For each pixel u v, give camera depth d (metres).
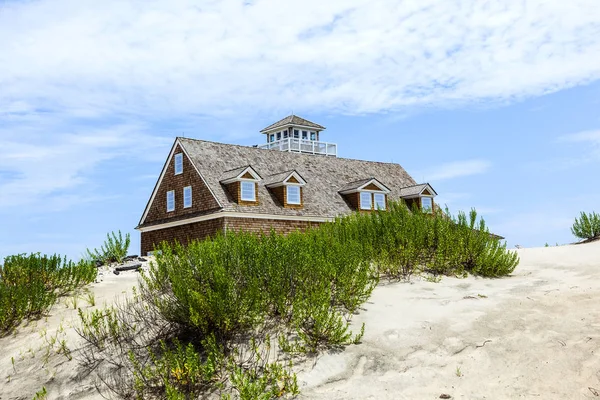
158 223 38.03
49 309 13.55
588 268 14.12
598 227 30.19
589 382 7.39
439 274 14.21
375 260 14.32
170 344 9.80
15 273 15.33
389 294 12.15
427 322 10.02
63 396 9.03
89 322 11.84
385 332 9.67
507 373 8.02
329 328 9.33
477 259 14.44
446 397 7.52
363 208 40.53
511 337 9.13
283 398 7.82
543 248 21.23
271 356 8.95
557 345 8.62
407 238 14.84
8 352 11.10
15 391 9.40
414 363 8.55
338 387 8.03
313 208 37.78
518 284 12.83
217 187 34.78
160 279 11.71
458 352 8.80
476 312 10.45
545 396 7.25
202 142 38.78
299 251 11.73
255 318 9.89
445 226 15.41
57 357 10.38
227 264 10.84
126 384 8.97
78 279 15.49
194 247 11.95
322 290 10.45
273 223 35.16
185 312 9.66
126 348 10.09
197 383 8.43
